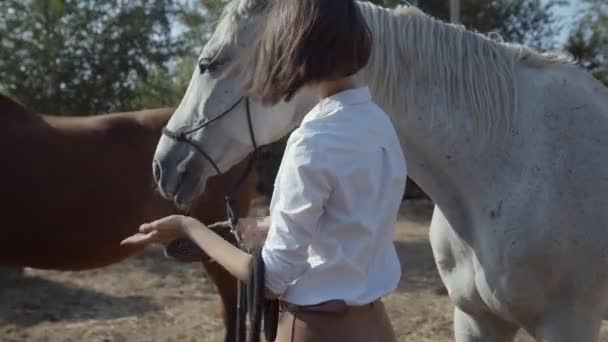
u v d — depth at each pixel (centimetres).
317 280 125
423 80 195
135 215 360
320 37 119
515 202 185
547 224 181
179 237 147
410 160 201
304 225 118
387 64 194
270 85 122
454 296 208
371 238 124
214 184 372
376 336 128
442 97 194
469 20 1288
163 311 485
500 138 191
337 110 123
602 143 187
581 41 1241
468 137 192
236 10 197
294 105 201
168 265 623
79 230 348
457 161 194
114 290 538
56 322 458
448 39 198
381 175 125
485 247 190
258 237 156
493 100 192
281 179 122
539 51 209
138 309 489
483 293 194
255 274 121
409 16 200
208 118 205
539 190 183
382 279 129
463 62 195
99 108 965
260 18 192
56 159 348
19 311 477
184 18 999
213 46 202
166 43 1014
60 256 350
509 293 187
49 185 344
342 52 120
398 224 905
